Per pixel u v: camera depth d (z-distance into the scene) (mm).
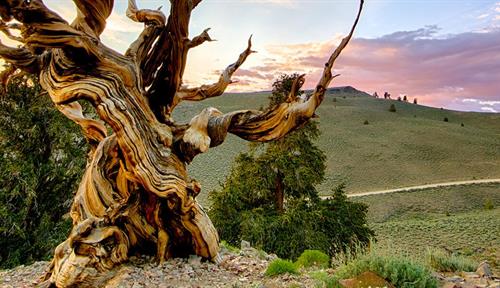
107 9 7590
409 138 96062
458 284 5793
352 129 103062
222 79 9273
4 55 7555
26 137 16281
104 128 8828
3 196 15234
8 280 8641
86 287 7418
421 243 35062
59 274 7398
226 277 7816
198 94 9195
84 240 7457
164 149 8055
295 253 19156
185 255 8891
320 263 9117
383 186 67250
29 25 6645
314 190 23312
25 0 6387
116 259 7855
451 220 43875
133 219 8195
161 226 8461
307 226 19828
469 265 7117
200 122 8273
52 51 7469
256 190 22125
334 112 118938
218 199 22016
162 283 7418
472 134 105000
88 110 16188
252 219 20469
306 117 8172
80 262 7355
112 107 7340
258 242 19562
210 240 8664
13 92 16000
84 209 8094
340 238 20156
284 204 23750
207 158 77188
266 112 8344
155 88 8633
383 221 50625
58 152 16969
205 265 8578
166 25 8211
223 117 8344
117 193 8250
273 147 23078
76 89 7285
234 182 22594
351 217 21422
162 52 8438
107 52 7453
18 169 15242
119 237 7953
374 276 5758
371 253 6273
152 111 8609
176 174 8070
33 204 16500
